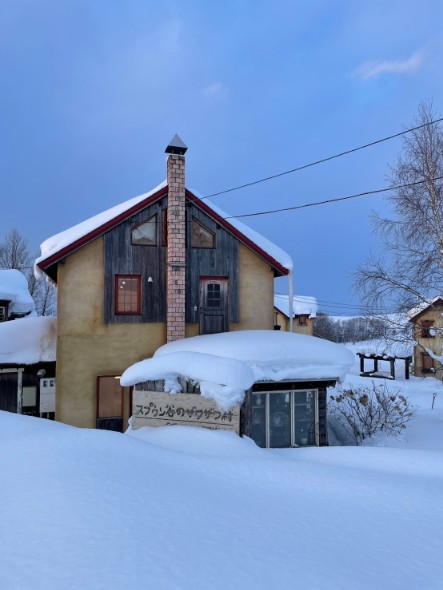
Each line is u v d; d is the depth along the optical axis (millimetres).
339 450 6887
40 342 13039
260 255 13008
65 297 11359
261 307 13117
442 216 12750
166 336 12039
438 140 12828
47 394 12781
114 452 4859
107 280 11727
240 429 7582
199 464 4953
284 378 8922
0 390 12617
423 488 4516
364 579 2570
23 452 4598
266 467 5027
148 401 8297
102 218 12750
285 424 9625
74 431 5691
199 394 7910
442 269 12781
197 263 12672
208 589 2281
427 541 3230
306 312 34750
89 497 3432
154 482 4031
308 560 2754
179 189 12148
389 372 33188
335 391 15250
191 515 3326
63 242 11898
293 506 3861
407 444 9852
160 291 12188
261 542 2969
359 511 3812
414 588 2527
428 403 20062
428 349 13875
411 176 13016
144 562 2504
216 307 12766
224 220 12766
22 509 3221
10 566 2459
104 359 11531
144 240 12227
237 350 9000
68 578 2301
